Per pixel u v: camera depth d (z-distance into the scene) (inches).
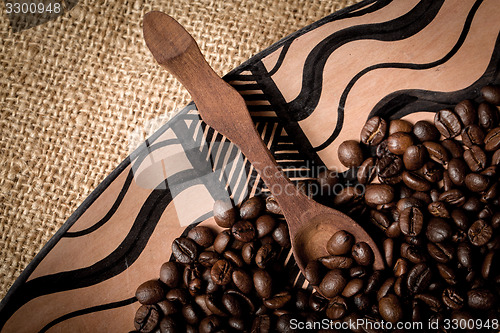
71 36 10.8
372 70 10.0
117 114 10.8
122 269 9.9
